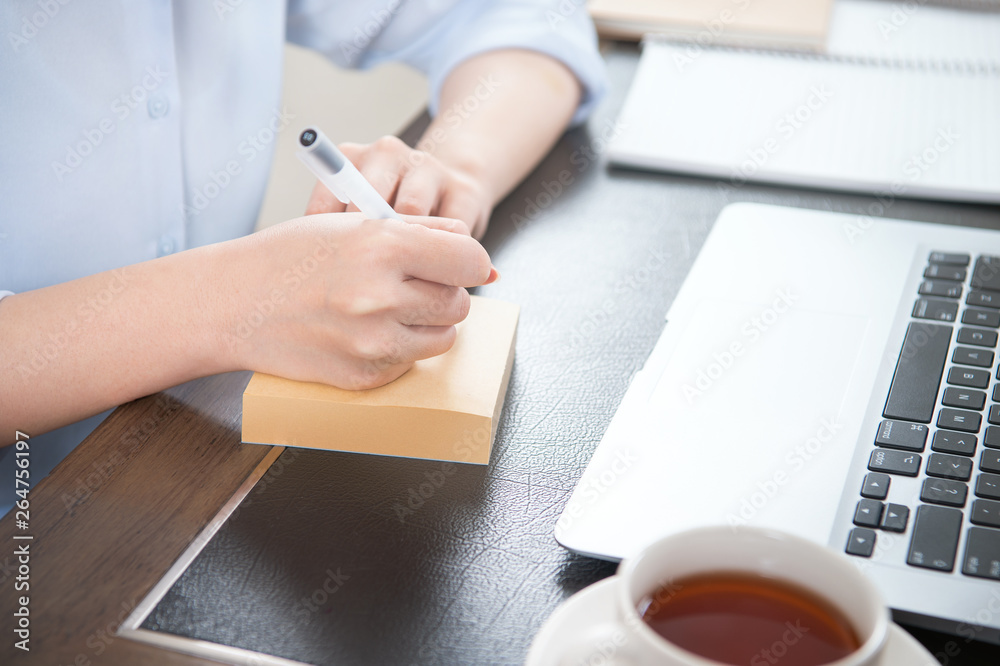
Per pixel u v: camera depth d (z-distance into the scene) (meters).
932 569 0.30
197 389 0.45
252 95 0.75
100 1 0.60
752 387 0.41
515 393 0.44
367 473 0.39
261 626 0.30
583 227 0.61
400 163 0.56
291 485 0.38
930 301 0.46
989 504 0.33
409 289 0.40
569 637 0.24
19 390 0.42
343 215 0.44
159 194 0.68
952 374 0.40
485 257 0.41
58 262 0.62
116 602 0.31
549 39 0.74
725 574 0.24
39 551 0.34
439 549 0.34
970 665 0.28
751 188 0.66
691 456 0.36
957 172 0.63
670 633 0.23
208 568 0.33
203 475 0.38
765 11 0.91
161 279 0.44
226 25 0.70
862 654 0.20
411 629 0.30
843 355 0.42
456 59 0.76
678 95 0.78
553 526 0.35
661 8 0.93
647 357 0.47
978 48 0.86
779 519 0.33
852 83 0.79
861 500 0.33
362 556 0.34
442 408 0.38
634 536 0.33
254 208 0.80
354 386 0.40
